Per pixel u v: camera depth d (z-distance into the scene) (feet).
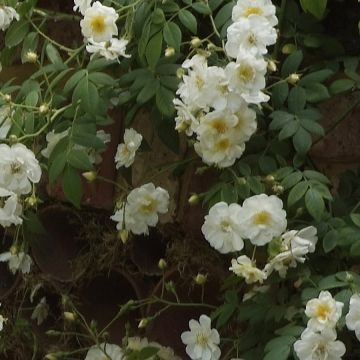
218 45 5.19
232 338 5.23
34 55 5.22
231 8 5.05
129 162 5.24
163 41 5.11
